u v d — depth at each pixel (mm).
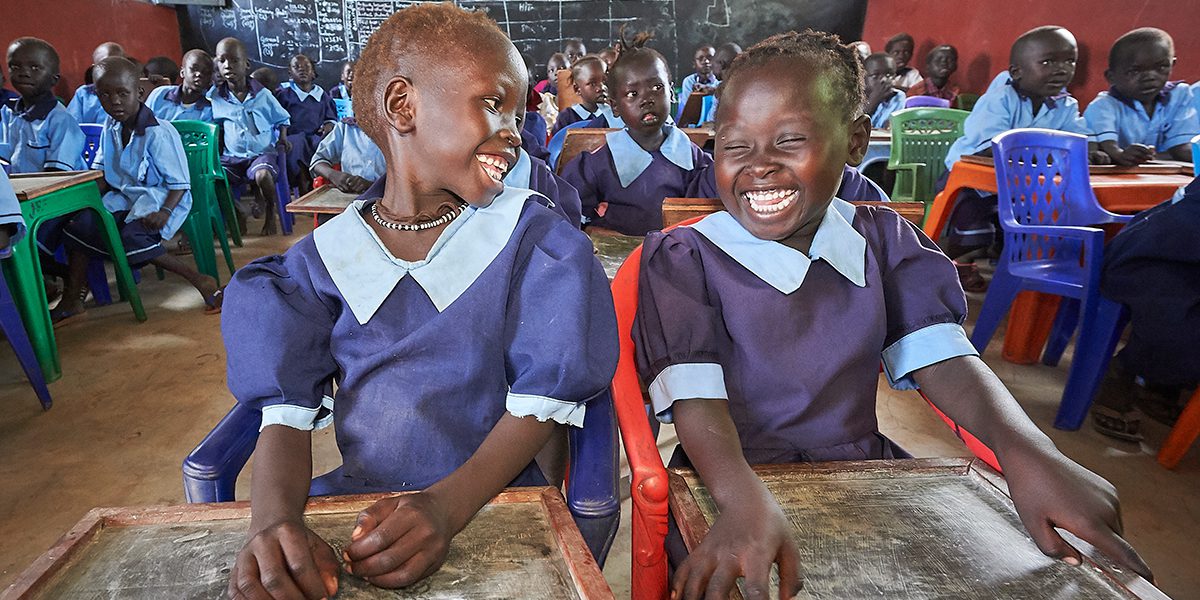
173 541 665
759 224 918
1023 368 2779
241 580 587
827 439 969
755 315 954
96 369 2799
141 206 3338
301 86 7145
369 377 830
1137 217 2221
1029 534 705
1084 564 657
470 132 767
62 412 2432
